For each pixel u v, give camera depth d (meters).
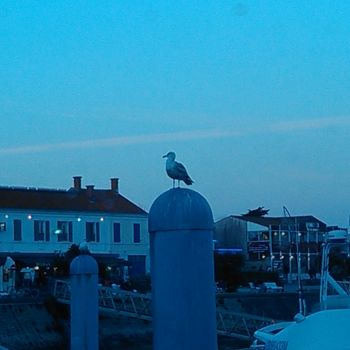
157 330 5.60
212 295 5.61
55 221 73.88
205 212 5.62
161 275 5.60
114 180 81.75
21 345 50.09
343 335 8.47
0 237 70.75
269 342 10.03
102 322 51.47
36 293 55.91
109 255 76.38
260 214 123.12
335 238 16.33
